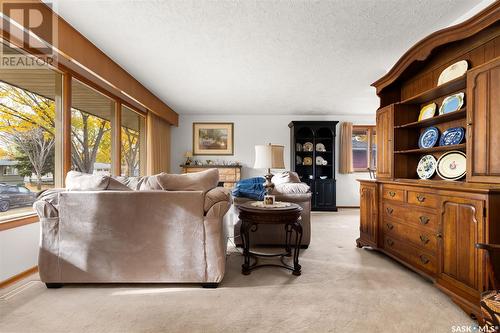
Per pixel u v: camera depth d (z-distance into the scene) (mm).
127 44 2652
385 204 2562
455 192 1679
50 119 2514
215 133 6160
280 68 3295
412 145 2676
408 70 2564
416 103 2631
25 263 2109
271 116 6152
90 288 1897
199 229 1894
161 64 3168
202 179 2020
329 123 5637
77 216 1895
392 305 1657
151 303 1680
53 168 2553
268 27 2328
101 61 2787
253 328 1415
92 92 3223
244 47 2715
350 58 2986
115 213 1894
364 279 2064
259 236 2896
